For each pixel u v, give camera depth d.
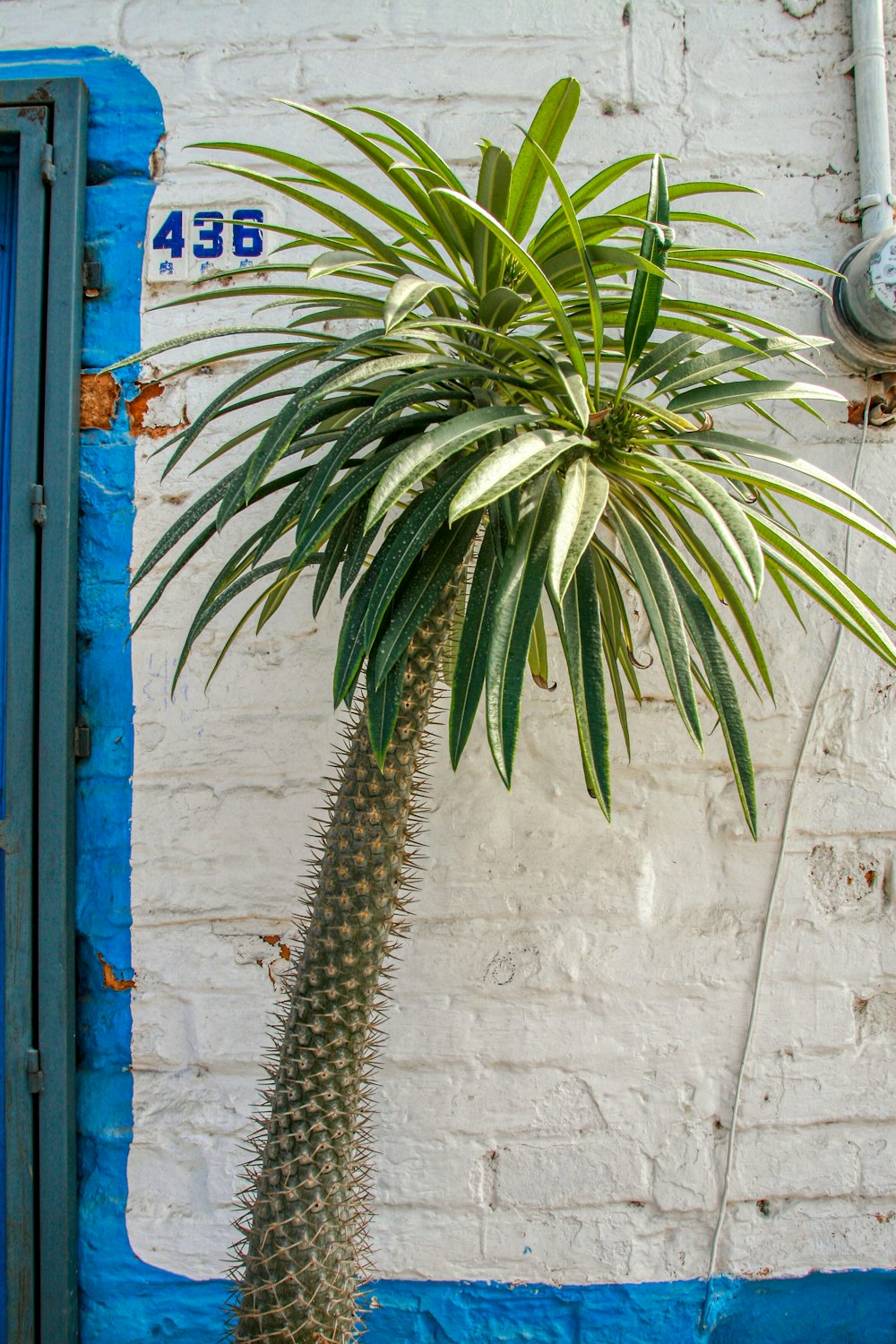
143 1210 1.23
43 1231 1.20
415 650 0.87
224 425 1.30
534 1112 1.25
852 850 1.29
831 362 1.31
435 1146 1.24
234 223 0.96
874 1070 1.27
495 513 0.85
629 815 1.27
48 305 1.28
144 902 1.25
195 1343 1.21
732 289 1.32
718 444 0.89
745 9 1.34
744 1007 1.27
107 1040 1.25
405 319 0.89
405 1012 1.24
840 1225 1.26
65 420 1.27
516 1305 1.23
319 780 1.26
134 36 1.33
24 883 1.24
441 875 1.25
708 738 1.29
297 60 1.33
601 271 0.93
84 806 1.27
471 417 0.78
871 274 1.21
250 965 1.25
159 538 1.29
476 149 1.31
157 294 1.31
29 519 1.27
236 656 1.28
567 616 0.80
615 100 1.32
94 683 1.28
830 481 0.87
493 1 1.33
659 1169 1.25
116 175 1.32
